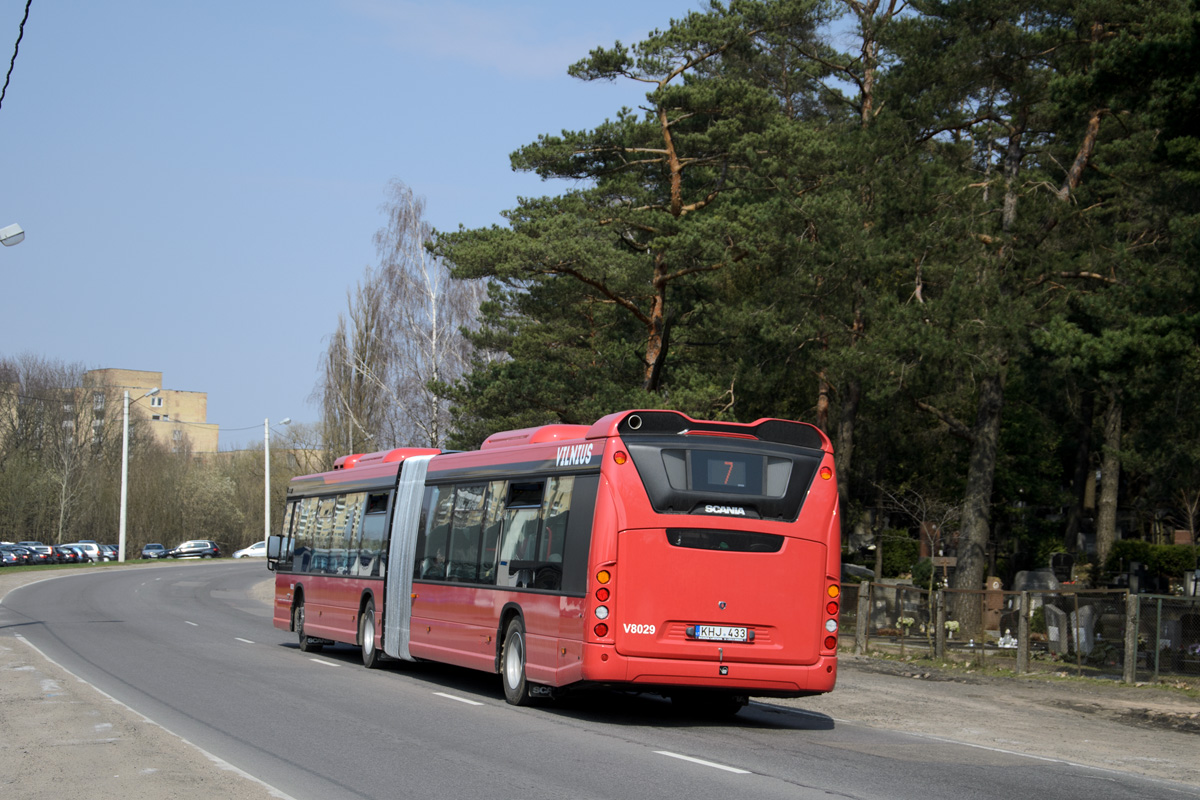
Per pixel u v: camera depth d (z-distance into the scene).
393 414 53.41
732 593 13.03
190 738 11.17
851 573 38.84
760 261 30.36
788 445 13.59
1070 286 27.50
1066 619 21.91
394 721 12.71
